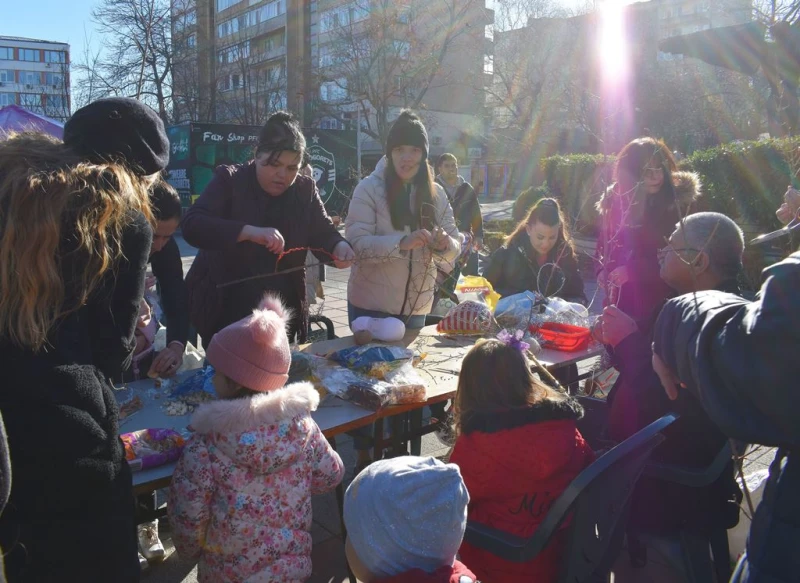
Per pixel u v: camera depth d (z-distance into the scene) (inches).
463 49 1551.4
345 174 693.3
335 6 1461.6
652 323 102.9
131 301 59.1
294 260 117.0
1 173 53.4
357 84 1235.2
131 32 964.0
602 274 138.5
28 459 50.1
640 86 787.4
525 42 1251.8
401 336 121.6
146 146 62.9
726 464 82.0
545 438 72.5
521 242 153.5
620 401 90.5
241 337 71.8
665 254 103.5
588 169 435.5
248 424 69.1
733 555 93.9
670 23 1389.0
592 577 72.4
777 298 45.0
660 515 86.0
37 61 2842.0
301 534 73.9
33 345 51.0
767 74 333.4
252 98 1330.0
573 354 123.7
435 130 1771.7
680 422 83.0
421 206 129.8
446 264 132.2
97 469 52.9
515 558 69.7
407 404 95.3
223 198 111.4
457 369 111.8
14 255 50.1
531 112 1258.0
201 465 69.7
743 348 46.5
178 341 94.2
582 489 64.0
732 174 336.2
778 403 44.8
